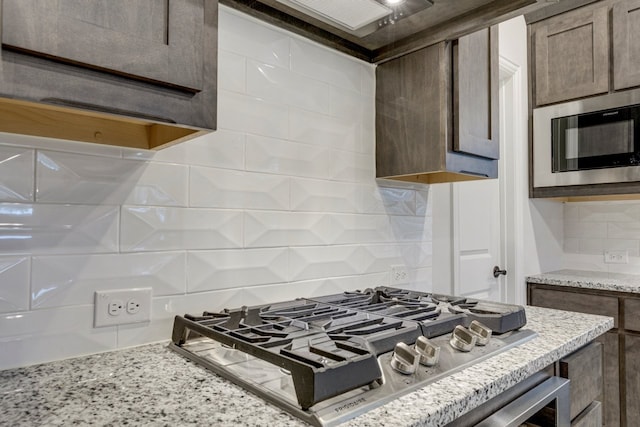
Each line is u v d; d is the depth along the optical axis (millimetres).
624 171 2152
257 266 1245
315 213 1409
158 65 722
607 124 2215
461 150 1434
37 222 888
